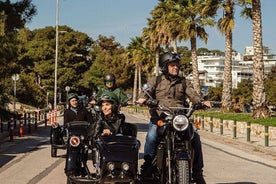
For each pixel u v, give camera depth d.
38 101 61.91
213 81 151.38
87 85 84.94
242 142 19.81
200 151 7.39
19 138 21.47
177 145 6.98
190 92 7.59
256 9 25.77
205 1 34.41
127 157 7.08
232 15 32.84
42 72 77.38
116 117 7.92
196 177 7.43
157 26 49.62
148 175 7.68
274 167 13.02
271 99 63.31
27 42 81.31
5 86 32.44
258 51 25.75
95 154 7.77
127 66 100.12
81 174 8.26
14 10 22.66
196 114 34.38
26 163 13.05
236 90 77.88
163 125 7.03
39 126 31.31
